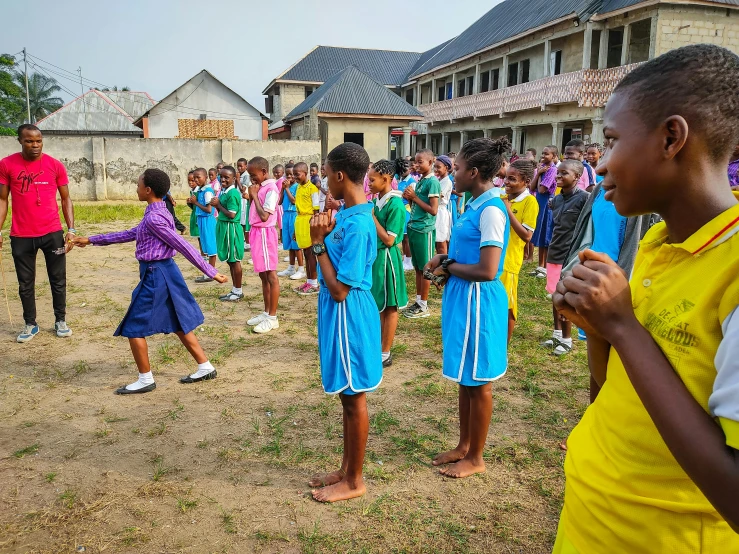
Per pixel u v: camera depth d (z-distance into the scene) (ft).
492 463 11.11
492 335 10.02
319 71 126.11
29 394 14.34
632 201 3.52
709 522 3.49
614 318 3.36
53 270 18.56
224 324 20.70
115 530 9.09
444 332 10.56
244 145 76.54
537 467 10.96
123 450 11.62
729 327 3.01
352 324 9.25
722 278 3.17
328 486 10.09
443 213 25.94
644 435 3.59
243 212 34.73
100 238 14.28
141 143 72.54
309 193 24.23
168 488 10.25
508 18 89.10
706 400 3.22
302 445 11.84
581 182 24.68
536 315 21.48
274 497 10.03
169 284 14.10
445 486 10.34
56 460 11.21
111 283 26.99
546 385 14.98
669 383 3.16
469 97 92.79
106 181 71.87
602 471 3.89
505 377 15.51
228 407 13.65
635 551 3.67
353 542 8.80
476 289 10.03
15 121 150.82
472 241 10.15
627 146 3.38
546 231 27.73
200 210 27.76
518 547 8.70
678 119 3.14
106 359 16.93
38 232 18.01
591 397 8.86
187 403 13.89
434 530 9.09
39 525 9.18
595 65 69.36
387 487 10.32
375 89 87.56
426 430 12.47
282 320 21.21
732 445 2.85
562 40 73.51
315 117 82.23
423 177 21.25
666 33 57.26
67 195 18.75
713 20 57.67
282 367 16.42
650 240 3.92
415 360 17.06
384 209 15.60
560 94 68.95
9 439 12.03
